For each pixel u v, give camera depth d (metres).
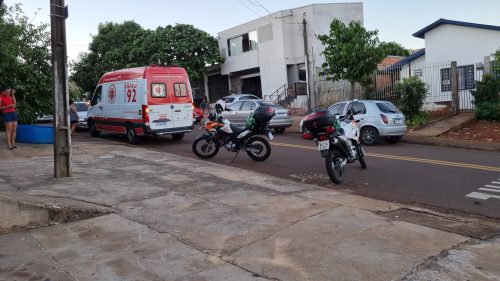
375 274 4.34
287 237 5.40
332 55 20.69
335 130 9.01
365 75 20.41
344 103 15.48
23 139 14.06
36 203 5.98
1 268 4.62
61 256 4.93
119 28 39.97
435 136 16.47
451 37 23.03
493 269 4.45
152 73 14.86
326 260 4.69
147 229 5.75
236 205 6.79
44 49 16.12
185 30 33.56
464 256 4.78
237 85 35.50
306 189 8.02
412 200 7.76
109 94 16.50
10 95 12.18
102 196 7.21
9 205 5.71
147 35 33.53
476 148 13.88
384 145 14.92
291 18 30.34
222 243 5.25
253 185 8.18
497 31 21.50
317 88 25.81
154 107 14.84
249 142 11.65
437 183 8.94
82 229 5.78
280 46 30.73
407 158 11.88
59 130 8.59
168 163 10.56
